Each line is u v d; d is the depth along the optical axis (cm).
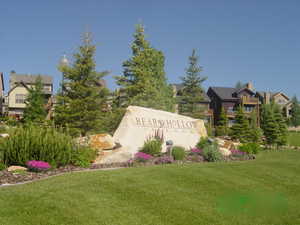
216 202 971
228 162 1723
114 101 3406
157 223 773
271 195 1107
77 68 2734
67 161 1441
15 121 4191
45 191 923
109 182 1060
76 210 798
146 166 1475
